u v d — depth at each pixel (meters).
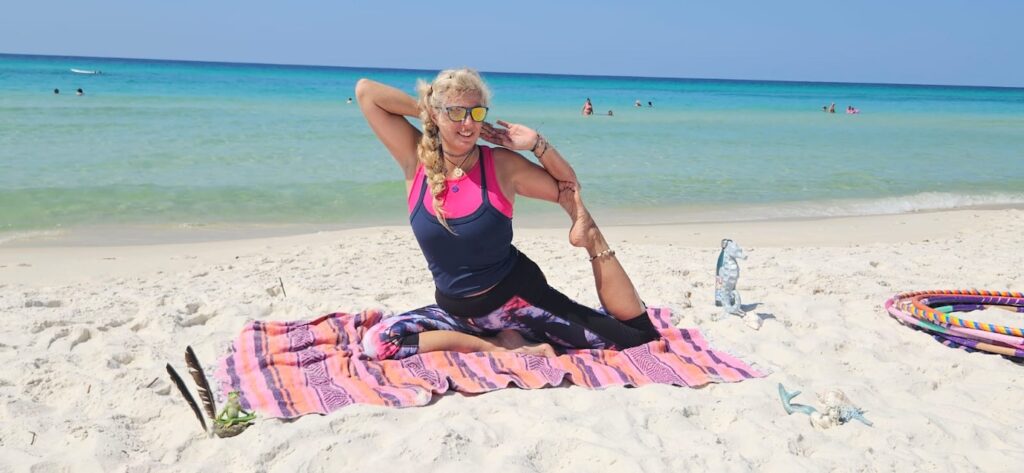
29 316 5.38
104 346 4.75
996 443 3.82
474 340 4.76
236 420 3.70
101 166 14.16
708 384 4.45
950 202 13.87
